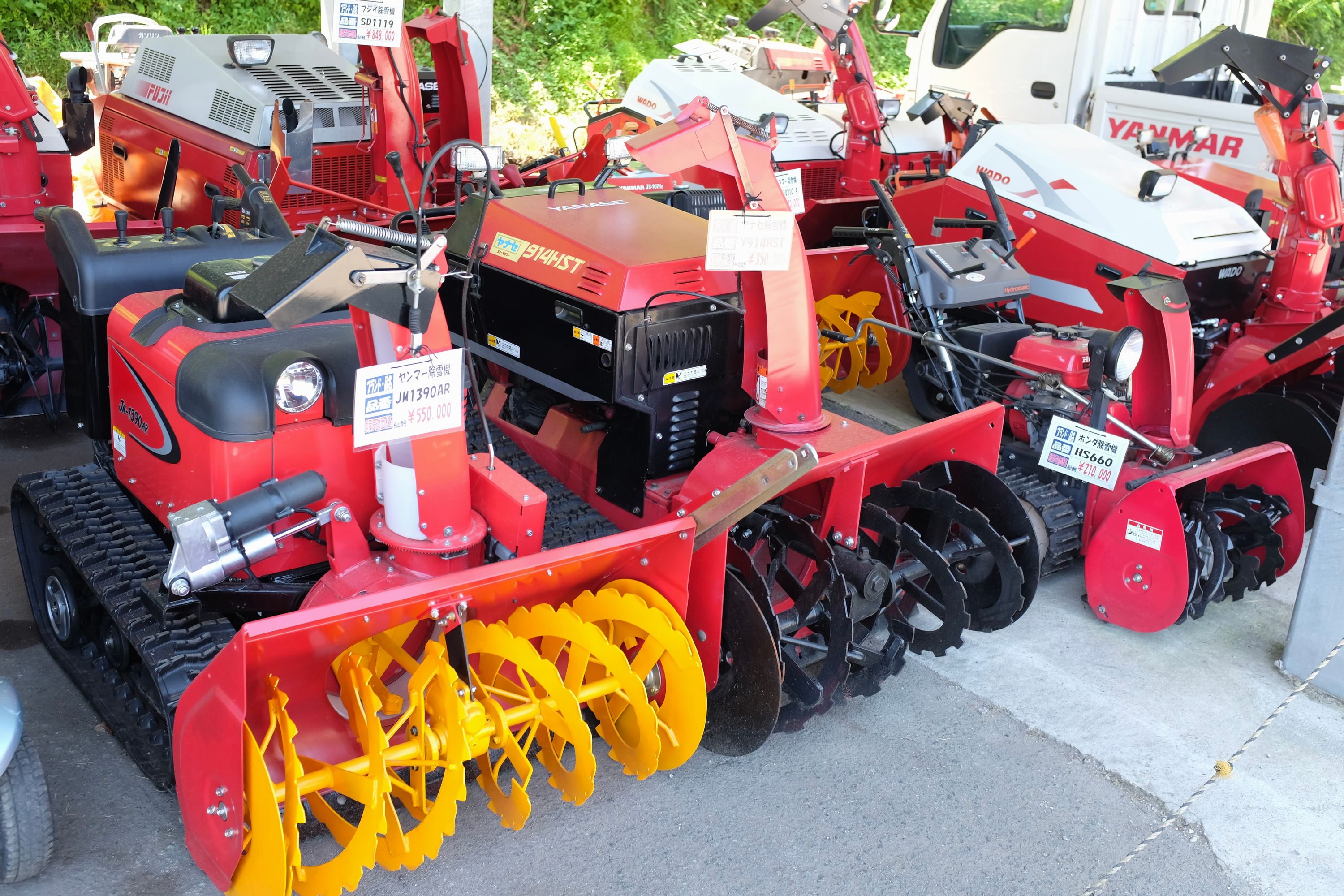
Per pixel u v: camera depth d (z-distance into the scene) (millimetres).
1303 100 4949
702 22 16078
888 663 3508
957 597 3531
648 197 4629
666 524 2820
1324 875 3117
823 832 3156
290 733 2416
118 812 3016
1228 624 4410
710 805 3236
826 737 3578
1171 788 3439
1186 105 6973
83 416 3668
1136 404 4559
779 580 3355
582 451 3885
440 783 3123
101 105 6949
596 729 3303
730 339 3732
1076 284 5555
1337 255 5957
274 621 2281
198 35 6484
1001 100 8227
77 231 3484
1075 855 3137
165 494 3189
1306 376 5332
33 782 2643
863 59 6938
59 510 3336
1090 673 4016
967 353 4426
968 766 3482
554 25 14367
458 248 4066
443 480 2863
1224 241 5352
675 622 2885
